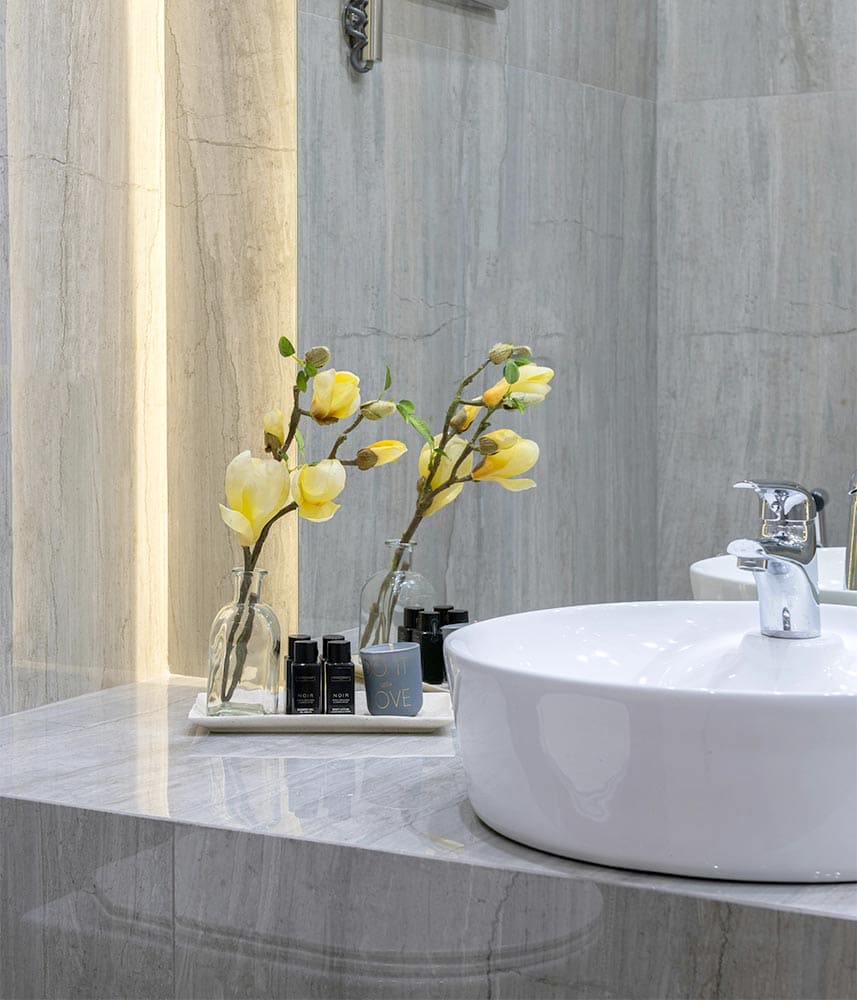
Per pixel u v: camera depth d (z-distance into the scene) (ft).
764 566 4.00
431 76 5.50
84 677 5.83
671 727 3.28
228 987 4.00
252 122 5.95
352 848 3.75
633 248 5.11
